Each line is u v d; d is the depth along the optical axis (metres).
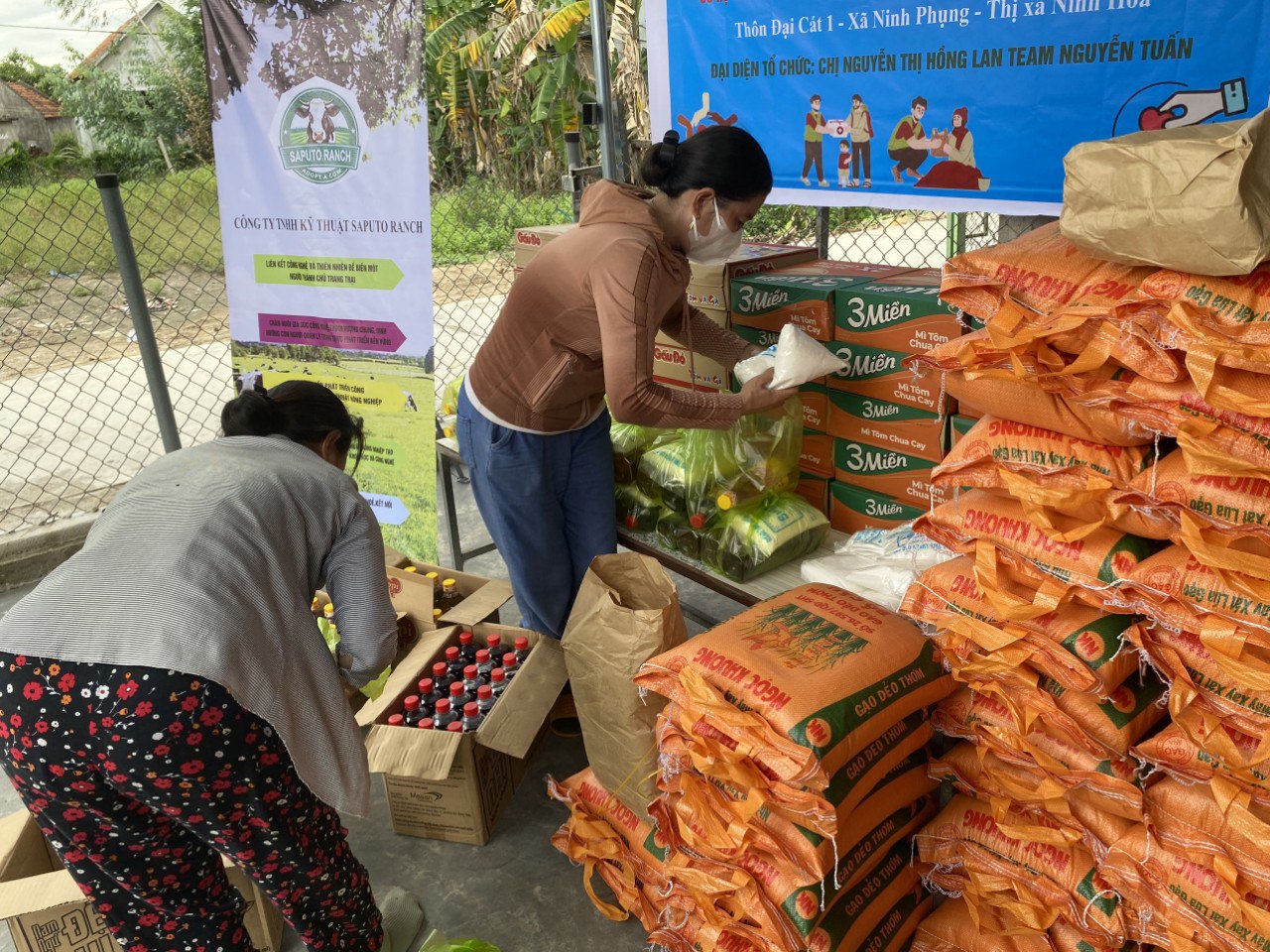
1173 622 1.35
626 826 2.04
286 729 1.54
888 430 2.15
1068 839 1.59
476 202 11.33
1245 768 1.33
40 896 1.81
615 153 3.08
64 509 4.63
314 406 1.87
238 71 3.16
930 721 1.76
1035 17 2.13
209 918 1.71
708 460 2.29
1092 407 1.37
